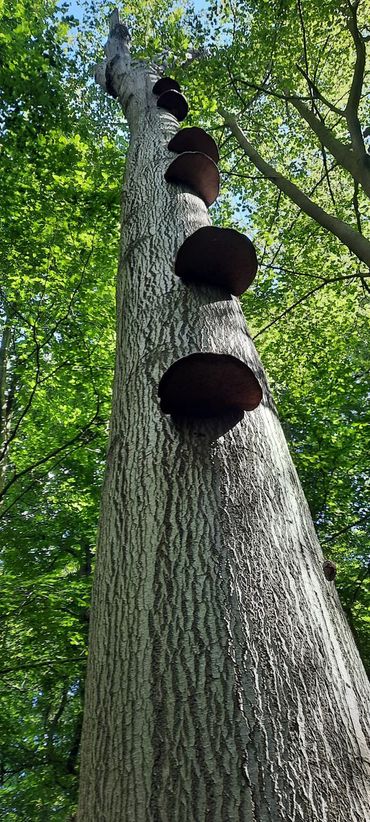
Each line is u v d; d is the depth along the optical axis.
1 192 7.71
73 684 9.04
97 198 7.63
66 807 7.36
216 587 1.49
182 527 1.65
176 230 3.08
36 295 7.83
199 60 9.61
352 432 7.65
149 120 5.01
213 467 1.80
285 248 11.16
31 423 9.38
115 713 1.36
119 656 1.47
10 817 7.39
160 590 1.52
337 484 7.67
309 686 1.33
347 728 1.30
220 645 1.36
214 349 2.26
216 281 2.62
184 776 1.17
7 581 7.02
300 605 1.53
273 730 1.21
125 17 11.31
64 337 8.09
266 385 2.41
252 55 9.77
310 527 1.93
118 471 2.00
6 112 8.09
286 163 12.19
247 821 1.07
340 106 11.90
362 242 6.80
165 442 1.90
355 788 1.18
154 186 3.69
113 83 6.91
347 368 8.36
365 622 6.95
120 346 2.69
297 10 8.68
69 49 11.31
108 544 1.83
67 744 8.59
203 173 3.65
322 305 10.67
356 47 6.98
